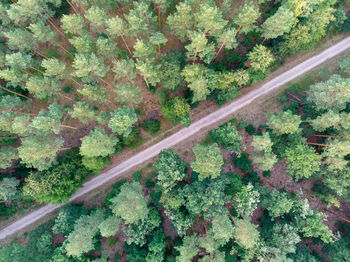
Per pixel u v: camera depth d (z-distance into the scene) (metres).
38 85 42.53
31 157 41.81
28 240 54.03
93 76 46.88
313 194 54.34
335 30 57.59
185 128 57.03
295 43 49.56
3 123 41.56
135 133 54.12
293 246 44.16
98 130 46.16
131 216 39.84
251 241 39.66
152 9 53.59
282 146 48.97
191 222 46.75
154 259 44.62
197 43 41.22
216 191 41.69
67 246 41.66
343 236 51.62
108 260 52.75
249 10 40.75
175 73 48.09
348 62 49.31
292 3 44.91
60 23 54.94
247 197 46.66
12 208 54.41
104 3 51.16
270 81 57.75
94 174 56.03
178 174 45.16
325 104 45.78
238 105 57.28
